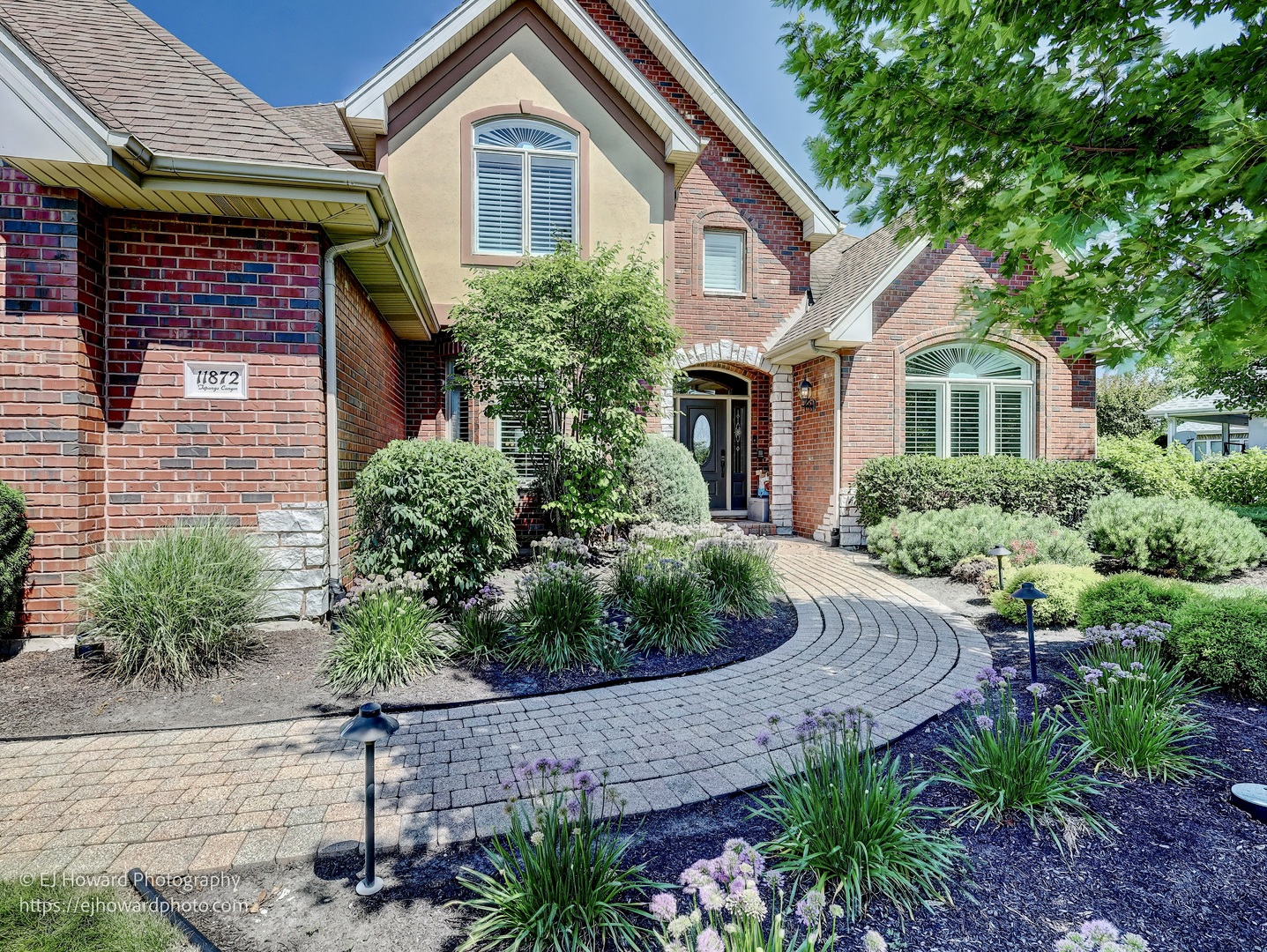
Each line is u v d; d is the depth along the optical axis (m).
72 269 4.98
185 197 5.14
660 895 1.78
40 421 4.93
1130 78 3.03
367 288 7.54
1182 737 3.40
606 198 10.48
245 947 2.17
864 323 10.41
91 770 3.35
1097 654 4.60
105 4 6.39
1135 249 3.03
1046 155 2.99
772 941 1.86
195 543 4.87
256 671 4.77
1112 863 2.54
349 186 5.25
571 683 4.66
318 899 2.41
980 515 8.88
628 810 2.95
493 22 10.15
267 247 5.64
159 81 5.70
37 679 4.51
